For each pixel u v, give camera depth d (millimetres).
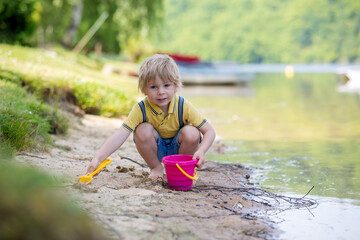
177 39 73188
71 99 6297
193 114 3273
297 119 7895
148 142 3197
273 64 67500
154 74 3029
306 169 4023
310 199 3043
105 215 2219
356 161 4332
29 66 6520
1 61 6250
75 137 4770
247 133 6305
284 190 3305
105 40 20766
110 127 5750
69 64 9477
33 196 1354
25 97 4859
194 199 2789
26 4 10438
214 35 71188
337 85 17828
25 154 3385
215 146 5168
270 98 12562
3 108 3736
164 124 3254
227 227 2322
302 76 27016
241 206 2801
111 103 6707
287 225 2479
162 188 2990
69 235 1360
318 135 6055
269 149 5078
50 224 1334
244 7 71250
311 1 65125
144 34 18359
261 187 3381
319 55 64188
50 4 15805
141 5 17406
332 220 2586
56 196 1436
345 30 63281
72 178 2916
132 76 16297
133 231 2039
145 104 3201
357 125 6973
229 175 3721
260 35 68562
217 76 18719
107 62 21828
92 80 7387
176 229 2150
